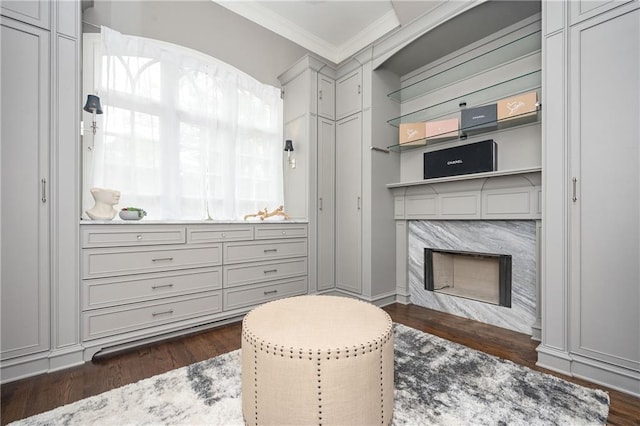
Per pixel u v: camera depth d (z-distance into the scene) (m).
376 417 1.07
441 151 2.63
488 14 2.24
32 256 1.60
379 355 1.08
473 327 2.34
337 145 3.14
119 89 2.24
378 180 2.87
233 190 2.76
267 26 3.11
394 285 3.03
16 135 1.55
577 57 1.60
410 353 1.83
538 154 2.23
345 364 1.01
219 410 1.27
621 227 1.46
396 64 2.89
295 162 3.07
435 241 2.79
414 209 2.86
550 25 1.69
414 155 2.99
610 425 1.18
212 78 2.68
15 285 1.55
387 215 2.96
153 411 1.27
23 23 1.58
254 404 1.09
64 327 1.68
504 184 2.24
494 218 2.30
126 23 2.37
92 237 1.78
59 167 1.68
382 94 2.93
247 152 2.90
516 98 2.18
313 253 2.90
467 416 1.22
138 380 1.55
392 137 3.00
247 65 2.99
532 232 2.22
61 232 1.68
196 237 2.18
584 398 1.35
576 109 1.60
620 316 1.46
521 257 2.27
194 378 1.54
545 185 1.70
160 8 2.52
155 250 2.00
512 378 1.53
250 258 2.46
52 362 1.63
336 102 3.16
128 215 2.04
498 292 2.45
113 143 2.21
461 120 2.47
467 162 2.45
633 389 1.41
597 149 1.53
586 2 1.57
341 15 3.03
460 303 2.62
